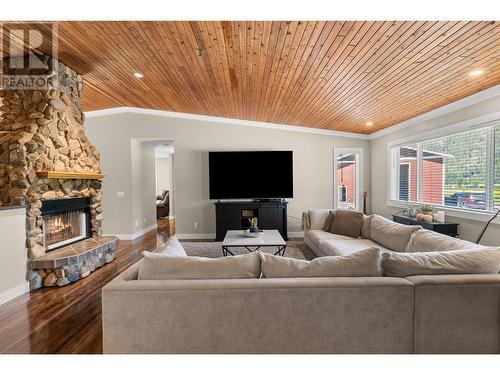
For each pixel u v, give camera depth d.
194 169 6.22
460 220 3.86
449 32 2.25
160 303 1.62
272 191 5.98
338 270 1.75
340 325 1.64
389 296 1.64
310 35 2.50
